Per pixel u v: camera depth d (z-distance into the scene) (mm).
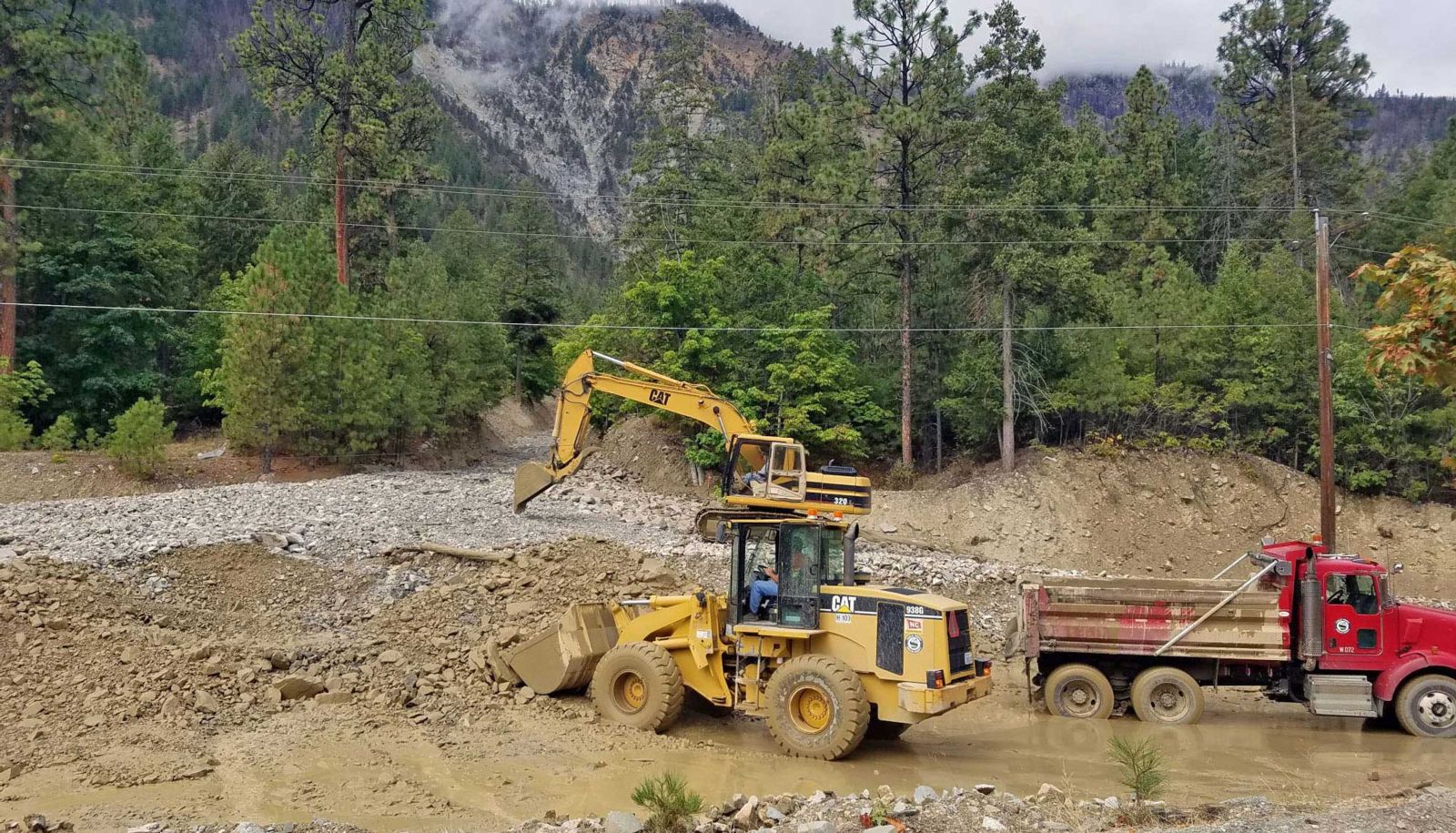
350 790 10234
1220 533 30797
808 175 40375
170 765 10766
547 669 13750
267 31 43406
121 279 41250
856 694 11797
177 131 172250
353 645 14812
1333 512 22797
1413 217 45594
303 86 44562
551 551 19469
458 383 42531
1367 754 12742
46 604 14453
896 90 34000
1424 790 10195
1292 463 34250
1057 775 11469
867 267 34625
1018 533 30344
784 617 12570
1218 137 64688
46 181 40344
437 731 12438
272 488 27078
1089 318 33312
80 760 10875
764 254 39062
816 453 35906
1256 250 49938
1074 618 14797
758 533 13070
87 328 39938
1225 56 55812
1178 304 35250
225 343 35031
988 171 32312
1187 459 32531
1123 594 14648
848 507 12844
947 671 11820
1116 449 32594
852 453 35062
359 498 25406
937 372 37438
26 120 39594
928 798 9336
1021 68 33875
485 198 132750
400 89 57469
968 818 8516
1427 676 13812
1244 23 54812
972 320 34812
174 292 45469
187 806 9656
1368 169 52312
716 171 51406
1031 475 31906
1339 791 10758
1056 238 31766
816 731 11961
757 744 12602
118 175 43000
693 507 31031
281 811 9562
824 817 8664
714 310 35719
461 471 37844
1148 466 32250
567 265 106562
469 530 21781
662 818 8289
